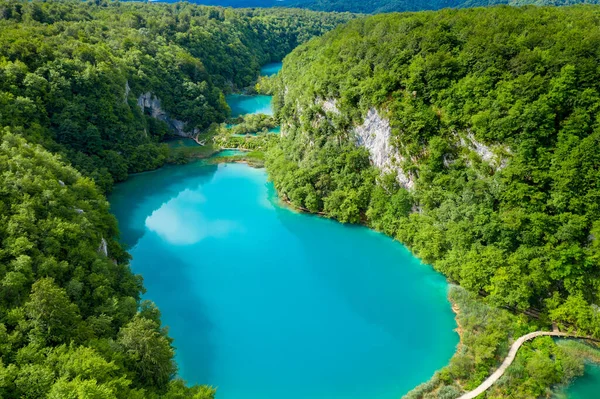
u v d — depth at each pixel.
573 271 58.41
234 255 82.12
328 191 93.88
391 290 71.50
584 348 55.34
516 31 76.12
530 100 65.56
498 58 70.88
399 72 83.19
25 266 47.75
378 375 55.06
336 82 93.06
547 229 61.41
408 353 58.41
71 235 56.34
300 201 96.12
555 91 63.62
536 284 59.34
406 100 80.44
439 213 74.31
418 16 99.50
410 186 81.69
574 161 59.94
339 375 55.25
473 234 67.81
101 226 70.88
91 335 45.75
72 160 99.25
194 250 83.88
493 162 68.69
